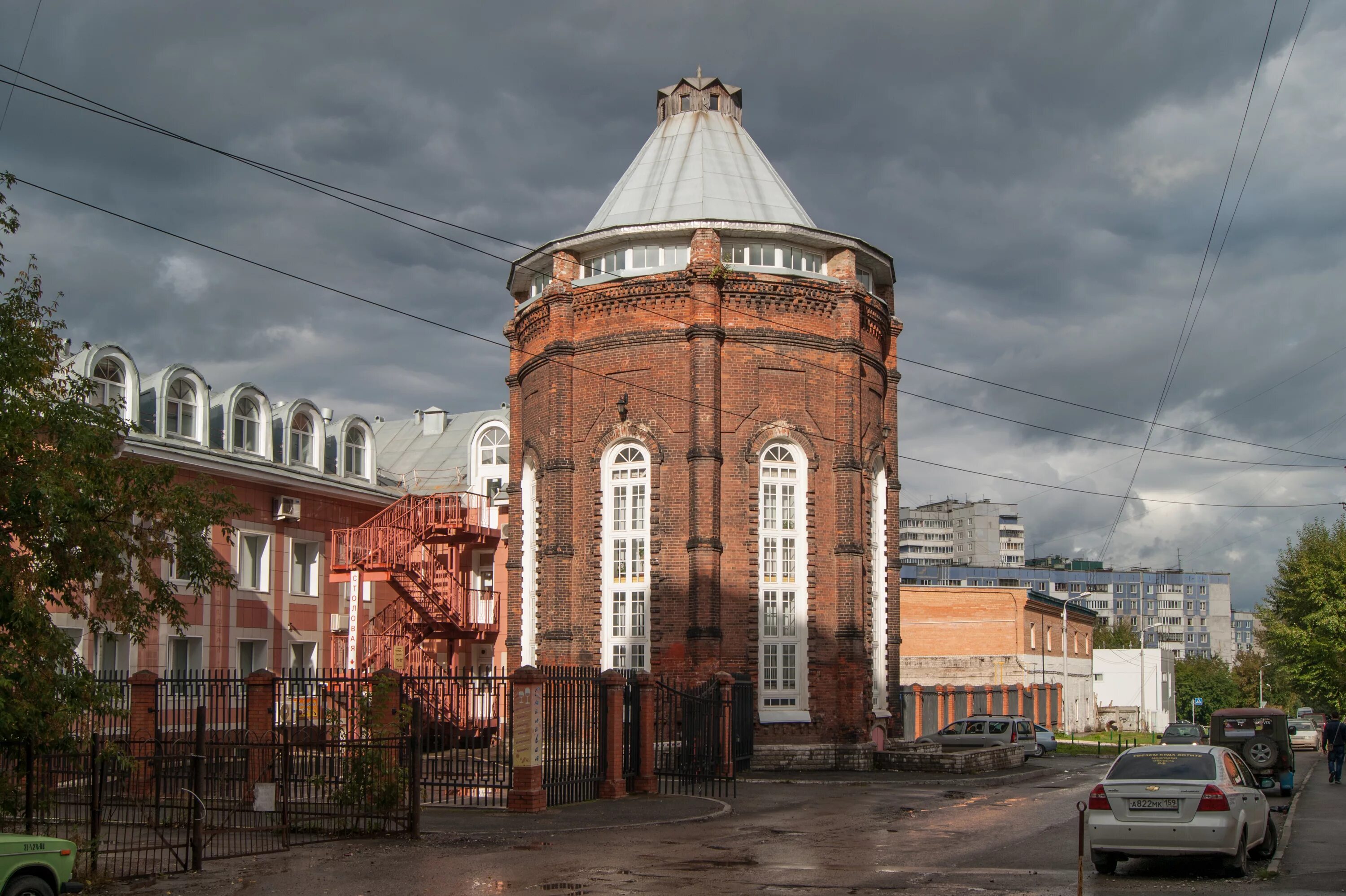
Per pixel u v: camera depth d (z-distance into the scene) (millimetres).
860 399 38938
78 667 16359
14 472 15570
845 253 39000
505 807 23422
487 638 47031
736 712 34375
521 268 41406
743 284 37312
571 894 14734
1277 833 21891
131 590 18156
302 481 42812
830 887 15156
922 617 69500
